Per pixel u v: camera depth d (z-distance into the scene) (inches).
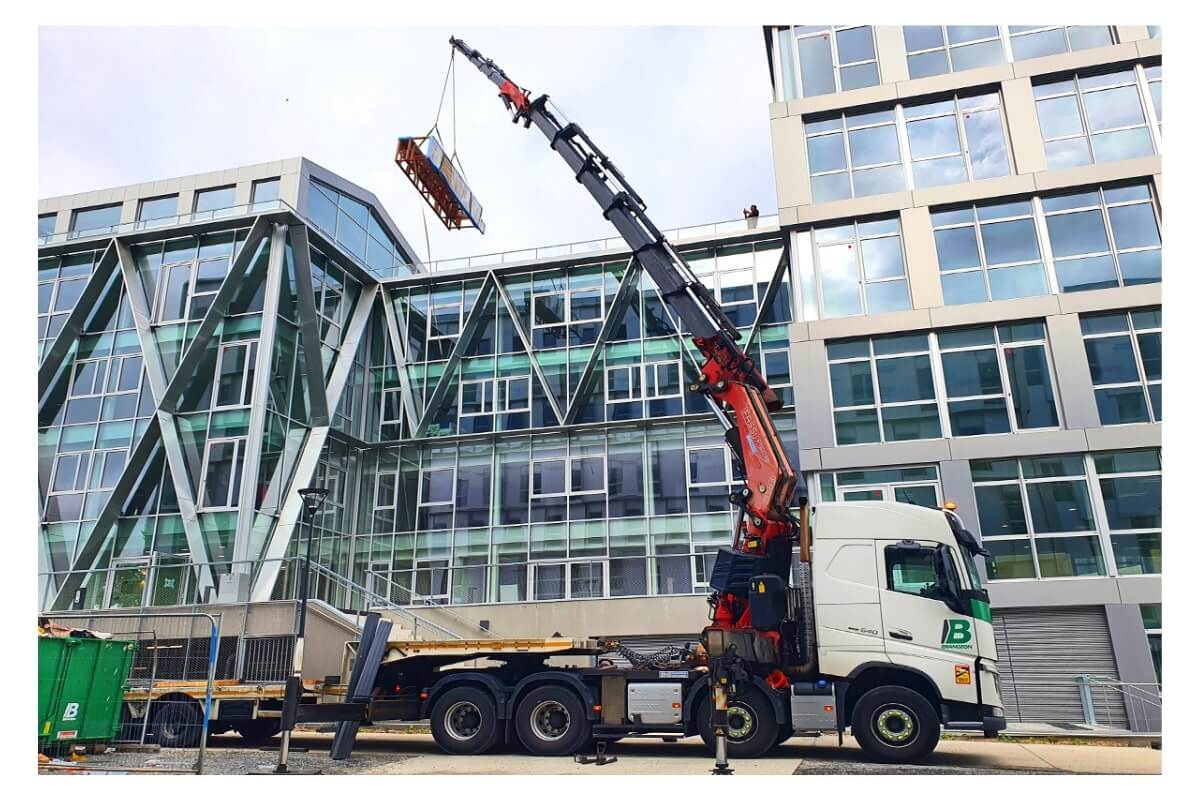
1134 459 648.4
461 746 472.1
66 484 866.8
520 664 504.4
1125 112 727.7
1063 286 701.3
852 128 788.6
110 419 877.2
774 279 940.6
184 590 760.3
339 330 984.9
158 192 1043.3
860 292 743.7
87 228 1066.1
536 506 928.9
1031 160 732.0
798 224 767.7
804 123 800.9
